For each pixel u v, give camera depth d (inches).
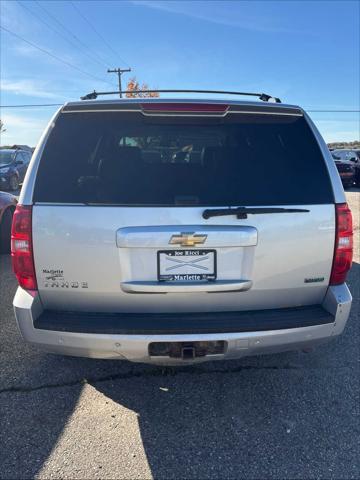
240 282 92.3
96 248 89.5
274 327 91.5
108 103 95.4
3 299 175.8
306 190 94.5
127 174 93.1
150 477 85.1
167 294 91.9
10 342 138.6
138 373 121.6
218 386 116.1
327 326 96.0
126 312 94.3
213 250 90.7
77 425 99.7
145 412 104.8
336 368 125.3
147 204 89.8
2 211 241.1
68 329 90.0
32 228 90.0
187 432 97.9
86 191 91.0
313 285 97.0
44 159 93.1
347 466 88.0
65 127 96.1
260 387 115.6
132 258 90.2
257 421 101.8
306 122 101.3
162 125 98.5
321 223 94.2
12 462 88.4
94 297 92.8
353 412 105.1
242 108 97.4
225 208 90.6
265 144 98.5
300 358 131.0
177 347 91.2
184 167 94.2
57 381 117.0
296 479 84.8
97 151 97.2
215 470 86.9
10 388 113.5
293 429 99.0
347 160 730.8
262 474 86.0
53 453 91.0
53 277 91.7
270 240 91.9
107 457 90.0
